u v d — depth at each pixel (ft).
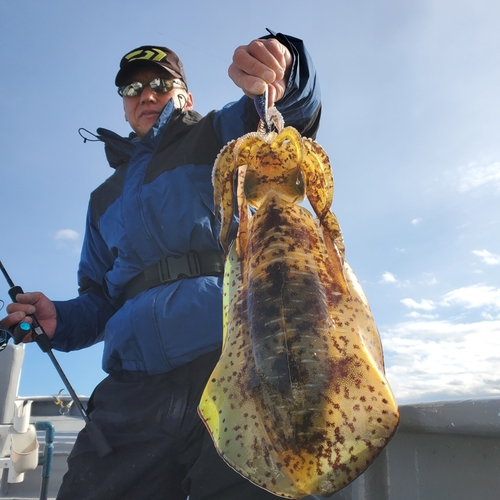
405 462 4.77
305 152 3.85
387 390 3.30
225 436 3.49
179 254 6.54
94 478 6.03
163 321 6.03
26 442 12.17
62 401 19.34
